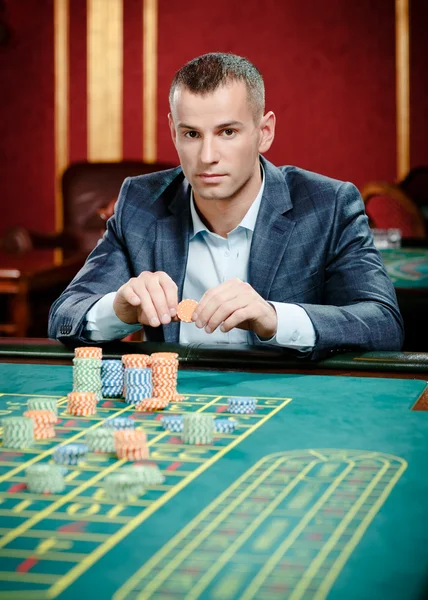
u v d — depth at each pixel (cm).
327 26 773
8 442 146
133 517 112
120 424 155
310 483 124
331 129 779
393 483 124
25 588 91
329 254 264
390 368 211
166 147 803
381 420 161
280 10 776
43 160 816
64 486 123
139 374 179
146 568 96
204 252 276
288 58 779
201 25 788
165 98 798
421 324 372
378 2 766
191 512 113
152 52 796
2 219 825
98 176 701
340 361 215
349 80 773
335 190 269
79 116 809
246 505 116
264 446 144
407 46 765
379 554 99
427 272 429
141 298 214
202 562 98
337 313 225
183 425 147
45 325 580
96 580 93
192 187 248
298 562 97
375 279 256
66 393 192
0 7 802
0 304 610
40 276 570
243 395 186
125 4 796
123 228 279
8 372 216
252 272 265
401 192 622
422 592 90
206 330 212
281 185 269
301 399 181
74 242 692
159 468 132
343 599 88
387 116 772
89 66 804
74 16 802
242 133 235
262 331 216
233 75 232
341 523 109
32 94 812
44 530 107
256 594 90
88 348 198
